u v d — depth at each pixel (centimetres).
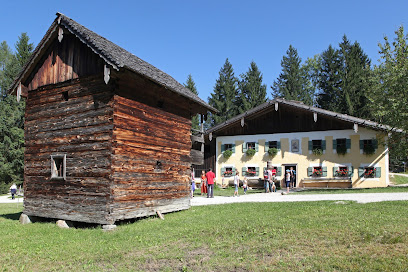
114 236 948
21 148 4500
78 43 1206
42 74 1283
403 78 2308
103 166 1073
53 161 1196
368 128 2567
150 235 934
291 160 2828
